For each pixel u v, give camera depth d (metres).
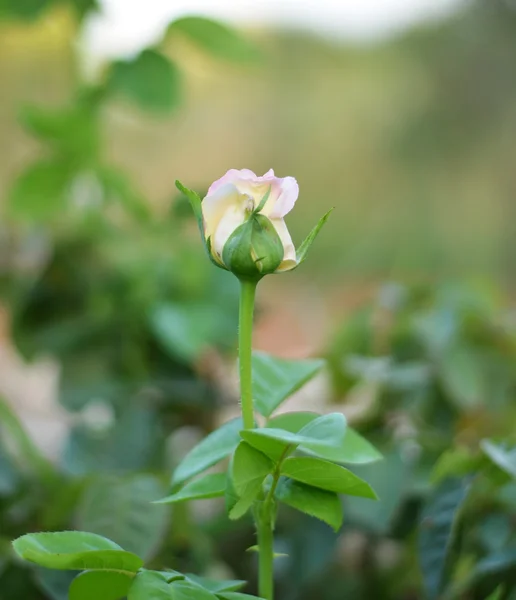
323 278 2.38
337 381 1.28
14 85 2.07
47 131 1.36
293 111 2.62
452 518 0.92
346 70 2.65
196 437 1.38
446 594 0.94
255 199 0.80
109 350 1.30
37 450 1.05
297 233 2.42
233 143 2.57
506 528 0.94
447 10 2.59
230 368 1.38
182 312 1.25
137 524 0.95
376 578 1.10
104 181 1.41
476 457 0.92
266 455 0.81
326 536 1.03
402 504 1.03
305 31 2.61
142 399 1.29
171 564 1.03
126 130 2.34
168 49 1.44
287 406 1.36
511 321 1.29
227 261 0.80
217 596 0.81
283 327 1.89
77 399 1.25
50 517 1.01
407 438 1.07
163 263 1.36
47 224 1.43
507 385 1.19
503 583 0.92
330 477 0.81
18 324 1.36
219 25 1.37
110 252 1.38
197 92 2.51
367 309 1.32
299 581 1.03
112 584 0.82
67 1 1.55
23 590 0.98
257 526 0.83
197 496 0.83
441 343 1.17
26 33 1.90
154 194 2.41
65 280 1.37
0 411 1.03
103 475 1.00
